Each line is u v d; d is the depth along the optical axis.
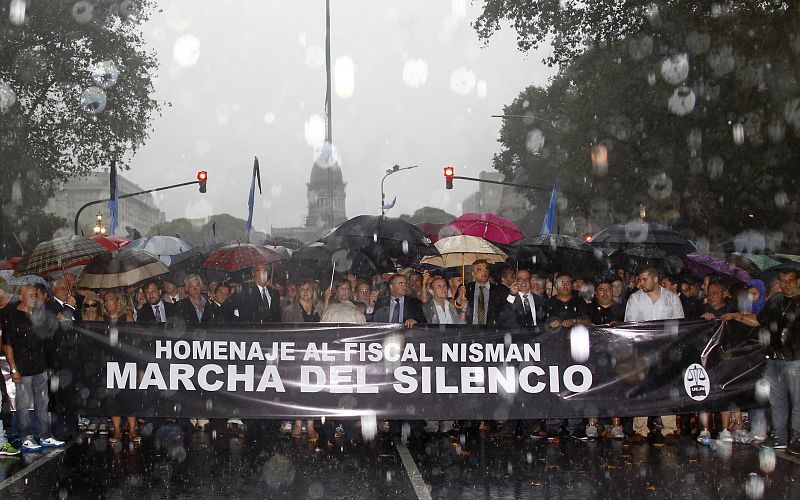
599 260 14.00
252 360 9.51
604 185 37.72
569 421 10.34
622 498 7.12
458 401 9.51
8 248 42.09
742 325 9.63
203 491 7.43
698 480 7.75
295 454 9.20
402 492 7.38
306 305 11.20
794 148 27.56
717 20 26.89
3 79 36.28
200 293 11.66
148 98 41.16
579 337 9.56
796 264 11.44
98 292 11.52
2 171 36.75
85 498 7.20
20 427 9.41
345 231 12.74
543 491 7.39
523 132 59.47
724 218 31.50
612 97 32.38
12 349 9.36
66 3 36.94
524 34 33.56
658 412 9.55
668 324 9.62
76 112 39.25
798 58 25.55
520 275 10.60
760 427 9.90
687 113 29.48
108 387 9.50
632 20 31.58
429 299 11.04
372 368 9.53
